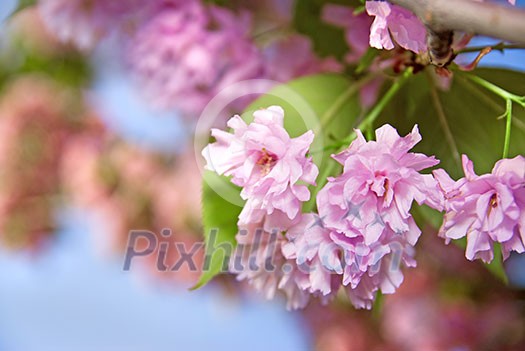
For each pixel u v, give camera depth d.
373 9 0.50
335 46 0.69
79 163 1.19
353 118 0.59
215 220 0.55
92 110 1.24
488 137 0.59
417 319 1.07
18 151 1.23
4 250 1.29
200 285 0.55
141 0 0.77
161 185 1.10
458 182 0.50
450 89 0.59
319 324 1.16
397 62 0.57
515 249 0.50
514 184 0.50
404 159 0.50
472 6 0.44
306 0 0.69
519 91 0.58
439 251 0.94
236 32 0.73
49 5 0.82
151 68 0.74
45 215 1.27
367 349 1.13
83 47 0.83
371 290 0.52
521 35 0.43
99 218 1.17
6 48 1.11
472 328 1.04
